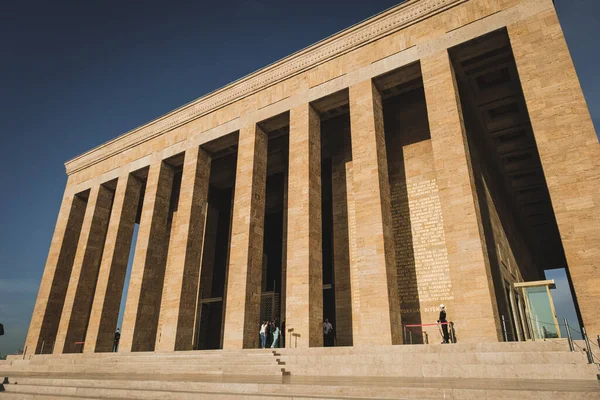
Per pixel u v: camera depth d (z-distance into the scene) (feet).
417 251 60.13
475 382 27.27
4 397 33.40
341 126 76.74
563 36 48.78
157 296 89.97
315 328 55.83
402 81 63.36
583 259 40.60
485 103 70.44
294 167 65.05
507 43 55.57
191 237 74.54
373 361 38.47
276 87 73.87
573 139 44.65
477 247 46.44
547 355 31.35
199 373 44.57
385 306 50.08
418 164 65.05
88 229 92.73
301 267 58.18
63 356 71.51
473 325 44.14
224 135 77.66
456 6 58.34
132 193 91.81
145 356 58.95
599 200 41.50
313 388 26.63
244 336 59.98
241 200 69.31
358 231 55.47
